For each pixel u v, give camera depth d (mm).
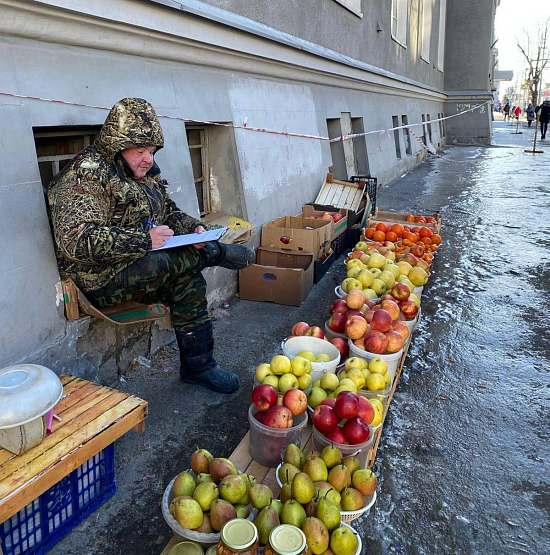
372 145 11891
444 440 3229
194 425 3256
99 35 3439
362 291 3924
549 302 5531
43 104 3070
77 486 2447
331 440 2512
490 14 24516
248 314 4965
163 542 2424
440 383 3900
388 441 3195
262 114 6062
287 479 2240
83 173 2797
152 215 3207
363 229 6734
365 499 2342
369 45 11484
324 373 2961
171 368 3893
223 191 5508
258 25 5809
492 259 7000
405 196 11609
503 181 13922
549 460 3080
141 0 3602
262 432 2545
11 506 1952
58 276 3117
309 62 7418
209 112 4883
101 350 3510
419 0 17312
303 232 5566
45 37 3072
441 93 23734
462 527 2574
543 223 9062
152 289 3174
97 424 2400
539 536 2535
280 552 1825
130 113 2812
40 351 3037
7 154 2818
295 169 6977
